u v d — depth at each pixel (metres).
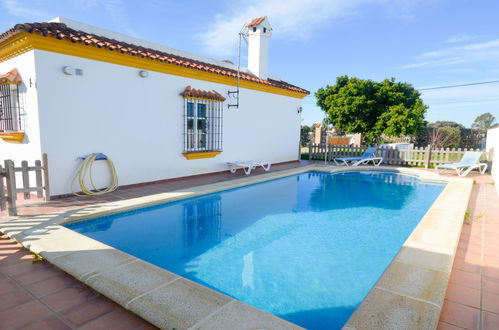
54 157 6.09
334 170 11.81
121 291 2.52
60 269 3.10
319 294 3.15
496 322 2.29
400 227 5.45
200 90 9.14
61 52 6.03
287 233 5.07
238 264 3.86
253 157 11.73
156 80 7.89
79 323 2.20
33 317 2.27
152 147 7.98
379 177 10.88
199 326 2.04
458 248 3.91
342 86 20.94
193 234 4.91
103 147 6.91
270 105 12.27
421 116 18.95
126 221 5.43
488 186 8.66
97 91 6.69
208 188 7.55
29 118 6.06
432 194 8.24
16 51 6.06
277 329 2.03
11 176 4.79
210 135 9.69
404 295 2.51
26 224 4.41
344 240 4.77
